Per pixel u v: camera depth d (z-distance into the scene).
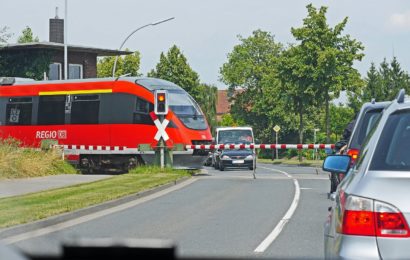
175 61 102.75
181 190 27.64
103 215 19.80
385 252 6.40
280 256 12.90
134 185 27.59
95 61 70.38
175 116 38.47
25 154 34.69
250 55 124.12
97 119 39.66
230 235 15.76
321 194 25.52
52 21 77.44
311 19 66.00
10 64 66.69
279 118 110.00
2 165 31.88
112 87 39.41
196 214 19.81
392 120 7.29
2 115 42.56
